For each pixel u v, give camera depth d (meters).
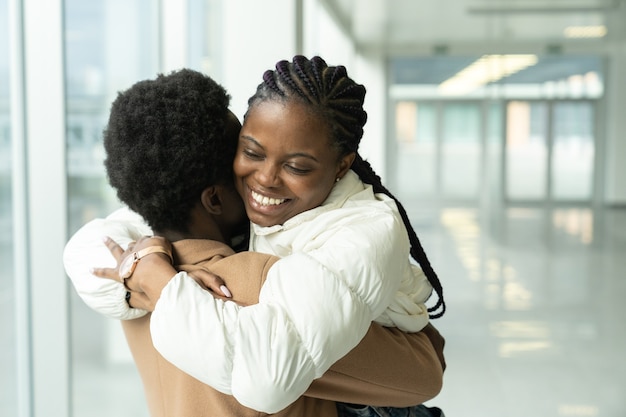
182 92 1.08
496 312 6.57
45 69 2.58
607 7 11.98
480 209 17.22
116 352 3.86
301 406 1.11
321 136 1.05
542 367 4.97
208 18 5.12
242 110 5.18
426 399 1.21
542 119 18.47
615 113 17.92
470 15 12.69
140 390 3.95
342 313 0.96
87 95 3.82
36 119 2.60
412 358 1.16
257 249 1.16
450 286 7.77
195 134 1.07
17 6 2.60
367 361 1.09
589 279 8.23
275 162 1.06
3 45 2.72
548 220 14.83
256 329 0.93
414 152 18.81
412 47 17.48
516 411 4.18
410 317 1.17
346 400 1.13
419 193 18.92
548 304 6.92
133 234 1.27
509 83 18.42
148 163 1.07
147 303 1.08
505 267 8.98
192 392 1.11
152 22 4.38
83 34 3.77
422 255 1.25
